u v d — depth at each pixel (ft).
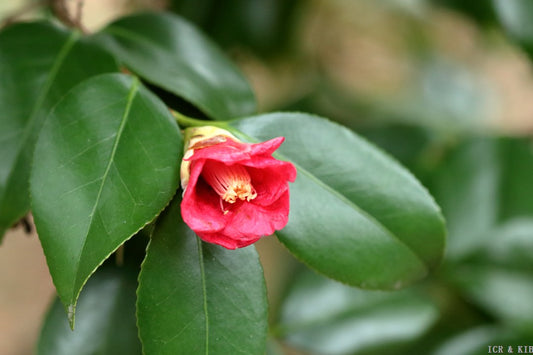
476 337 2.03
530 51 2.05
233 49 2.82
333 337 1.99
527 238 2.08
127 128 1.56
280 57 3.05
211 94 1.75
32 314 4.17
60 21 1.91
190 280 1.56
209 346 1.54
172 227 1.57
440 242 1.66
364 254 1.63
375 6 3.47
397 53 3.75
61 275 1.48
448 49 3.78
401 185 1.65
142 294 1.54
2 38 1.73
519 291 2.05
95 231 1.49
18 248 4.57
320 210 1.62
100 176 1.53
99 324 1.72
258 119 1.64
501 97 3.55
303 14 3.14
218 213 1.50
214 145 1.53
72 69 1.71
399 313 2.00
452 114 3.35
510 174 2.14
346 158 1.65
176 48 1.80
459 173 2.16
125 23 1.83
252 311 1.56
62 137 1.55
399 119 3.05
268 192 1.50
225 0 2.68
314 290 2.05
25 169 1.64
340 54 3.69
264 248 3.68
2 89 1.68
